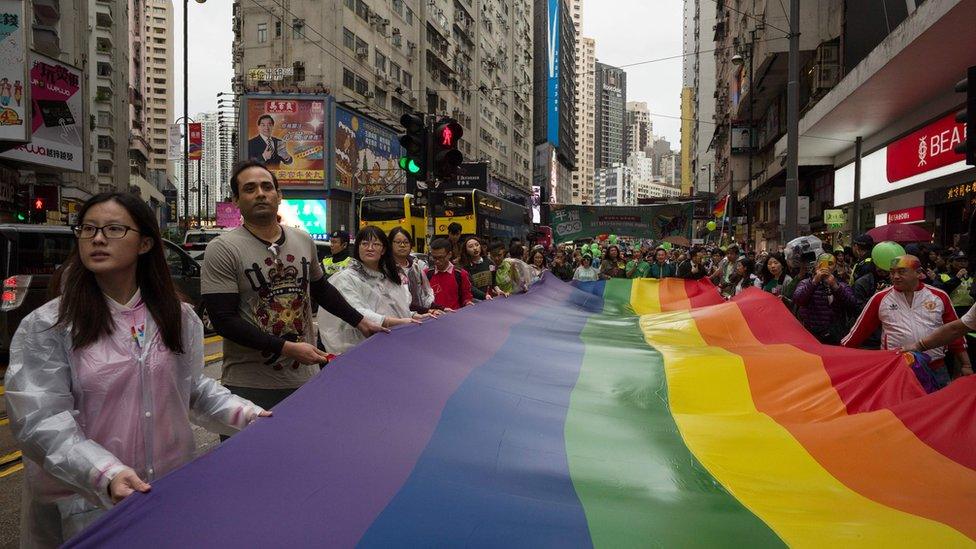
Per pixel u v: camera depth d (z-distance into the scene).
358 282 4.62
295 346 3.25
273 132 42.50
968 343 6.76
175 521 1.75
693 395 4.02
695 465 2.84
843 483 2.76
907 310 5.44
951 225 18.83
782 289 9.02
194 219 59.41
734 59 29.94
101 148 60.69
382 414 2.68
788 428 3.39
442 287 6.85
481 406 3.13
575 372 4.25
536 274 10.89
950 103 17.66
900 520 2.35
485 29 75.31
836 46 29.84
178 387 2.40
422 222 24.33
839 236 28.91
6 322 9.09
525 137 96.00
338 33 43.66
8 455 5.55
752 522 2.27
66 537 2.25
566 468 2.62
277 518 1.83
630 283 8.86
